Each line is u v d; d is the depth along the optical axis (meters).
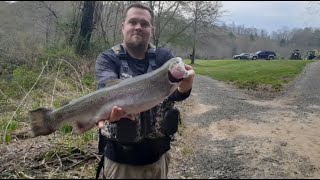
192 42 33.25
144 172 3.87
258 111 11.51
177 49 34.00
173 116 3.82
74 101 3.76
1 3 17.08
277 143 7.62
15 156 6.18
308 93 15.02
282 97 14.62
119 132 3.70
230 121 9.90
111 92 3.62
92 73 15.14
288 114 10.91
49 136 7.15
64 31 19.83
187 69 3.70
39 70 13.43
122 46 3.97
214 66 30.73
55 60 14.33
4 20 16.84
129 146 3.77
